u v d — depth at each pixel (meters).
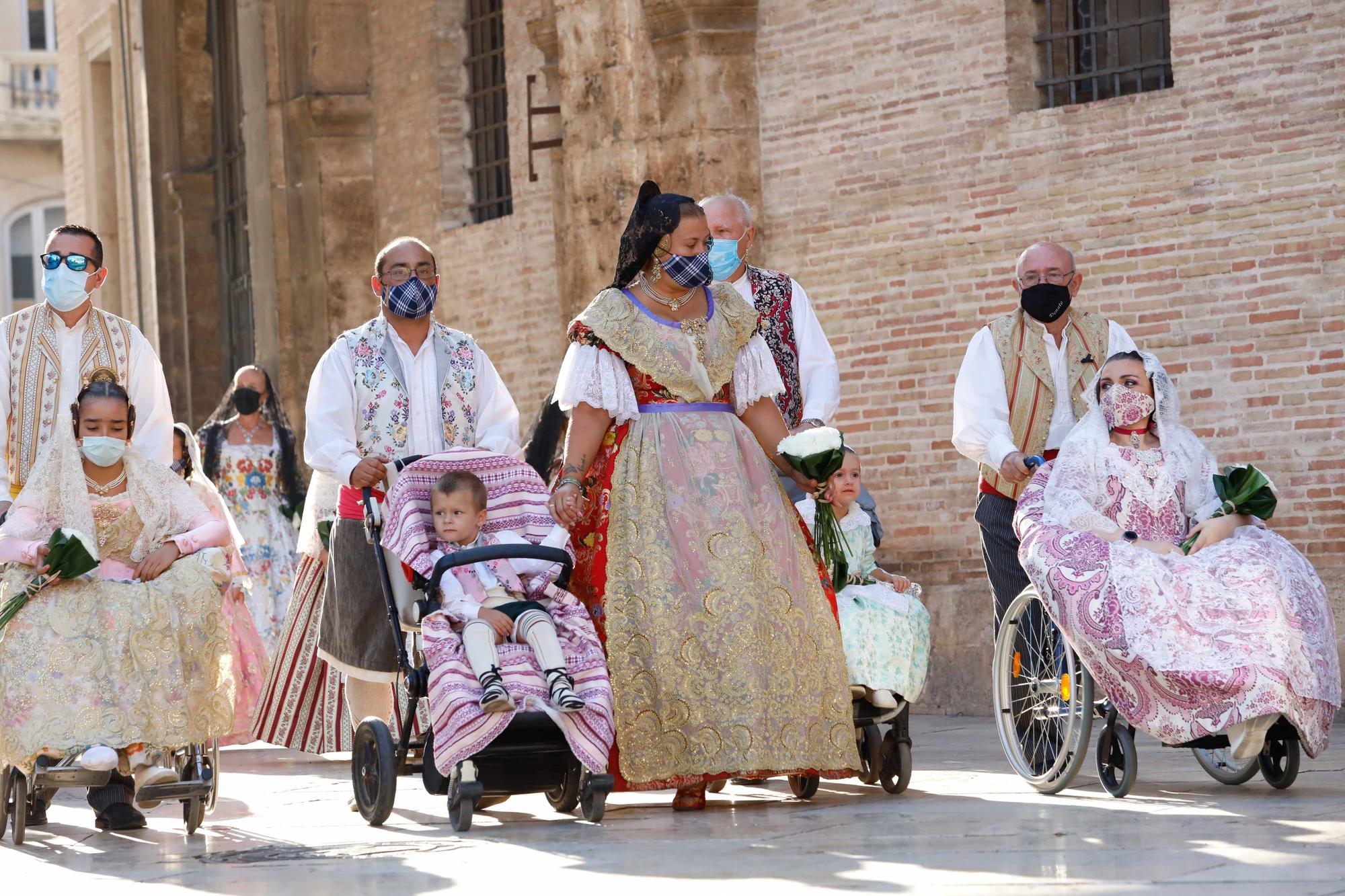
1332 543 11.78
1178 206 12.47
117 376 8.21
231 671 7.66
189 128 25.42
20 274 44.16
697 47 14.66
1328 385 11.81
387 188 19.62
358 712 8.53
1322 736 7.49
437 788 7.49
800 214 14.53
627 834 6.95
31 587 7.28
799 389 9.06
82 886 6.21
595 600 7.70
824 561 8.12
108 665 7.26
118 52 27.67
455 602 7.44
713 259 8.89
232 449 13.73
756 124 14.76
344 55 19.80
